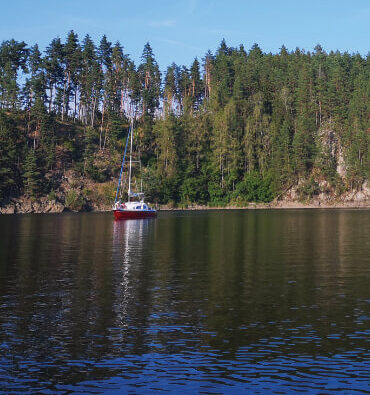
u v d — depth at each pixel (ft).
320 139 525.34
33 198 386.93
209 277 88.58
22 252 124.88
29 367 44.78
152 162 488.02
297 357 47.06
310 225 224.94
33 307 66.03
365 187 501.15
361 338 52.49
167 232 188.65
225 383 41.37
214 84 588.91
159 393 39.65
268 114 557.33
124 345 50.57
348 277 88.33
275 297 72.13
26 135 440.45
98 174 440.86
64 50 498.69
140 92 536.01
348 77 602.03
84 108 534.78
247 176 498.69
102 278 87.61
